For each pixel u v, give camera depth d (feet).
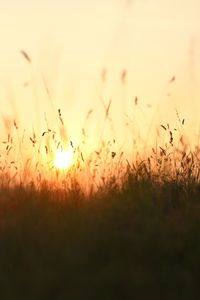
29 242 24.07
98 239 23.93
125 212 27.45
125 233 24.29
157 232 24.79
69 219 26.86
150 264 22.75
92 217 26.63
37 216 27.12
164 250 23.61
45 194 30.94
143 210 27.84
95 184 33.04
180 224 25.81
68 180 33.86
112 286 20.93
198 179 33.78
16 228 25.05
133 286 20.98
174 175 33.94
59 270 21.76
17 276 21.80
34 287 20.90
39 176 33.65
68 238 24.25
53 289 21.04
